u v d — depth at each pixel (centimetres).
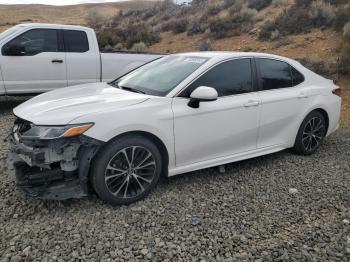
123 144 373
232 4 2025
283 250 322
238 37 1628
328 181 468
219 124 440
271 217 376
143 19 2539
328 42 1274
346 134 681
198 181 453
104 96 414
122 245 319
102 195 373
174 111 404
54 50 810
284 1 1803
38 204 380
